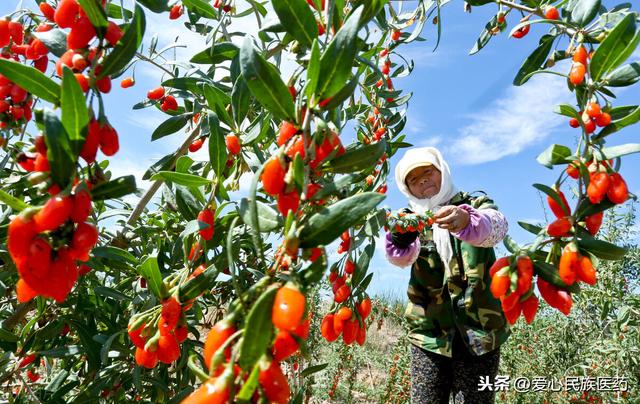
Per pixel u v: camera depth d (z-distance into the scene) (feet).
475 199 8.89
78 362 7.59
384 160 7.04
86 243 2.55
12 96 4.34
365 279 4.99
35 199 2.63
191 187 4.45
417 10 8.27
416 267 9.37
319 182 4.10
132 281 6.51
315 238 2.39
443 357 9.45
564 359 18.01
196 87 6.22
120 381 6.45
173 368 7.00
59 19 2.92
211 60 5.75
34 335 6.22
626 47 3.65
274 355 2.32
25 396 6.62
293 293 2.07
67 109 2.49
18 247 2.37
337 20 3.42
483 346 8.44
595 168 3.61
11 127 4.47
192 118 7.22
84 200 2.53
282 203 2.56
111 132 2.86
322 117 2.73
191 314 6.61
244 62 2.55
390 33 8.57
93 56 2.98
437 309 9.16
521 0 6.02
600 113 3.70
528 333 20.21
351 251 5.04
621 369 15.07
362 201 2.37
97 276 8.31
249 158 5.10
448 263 8.79
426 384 9.41
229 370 2.04
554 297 3.76
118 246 6.80
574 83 3.93
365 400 20.29
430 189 9.48
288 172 2.53
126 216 7.98
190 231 4.06
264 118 4.67
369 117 8.79
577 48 4.09
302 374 5.63
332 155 2.75
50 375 7.78
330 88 2.56
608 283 15.17
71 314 6.53
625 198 3.54
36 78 2.81
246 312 2.32
